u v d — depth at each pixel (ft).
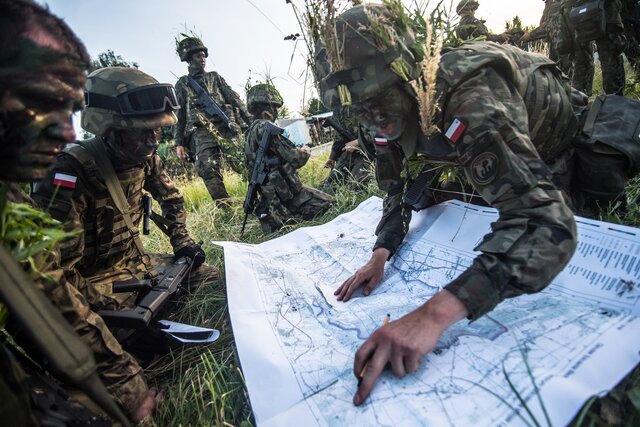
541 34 15.07
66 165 5.31
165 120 5.66
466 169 3.35
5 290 1.79
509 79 3.69
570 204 4.46
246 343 3.91
